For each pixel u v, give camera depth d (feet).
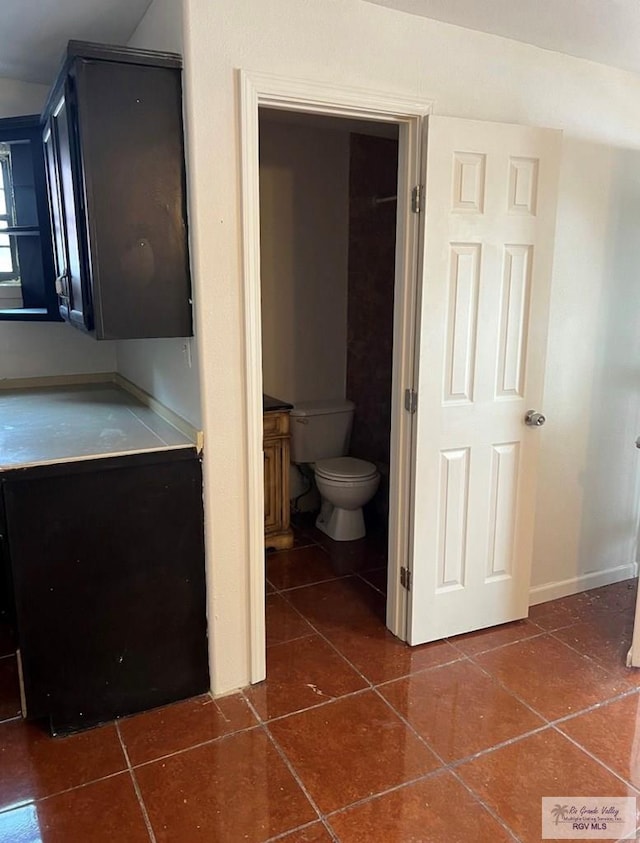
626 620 9.12
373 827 5.49
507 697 7.29
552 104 8.11
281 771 6.15
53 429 7.43
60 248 8.18
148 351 8.62
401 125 7.46
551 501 9.38
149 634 6.93
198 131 6.11
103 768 6.19
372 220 11.89
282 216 11.73
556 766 6.22
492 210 7.54
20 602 6.27
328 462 12.02
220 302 6.51
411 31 6.97
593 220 8.75
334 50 6.59
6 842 5.32
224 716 6.97
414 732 6.70
